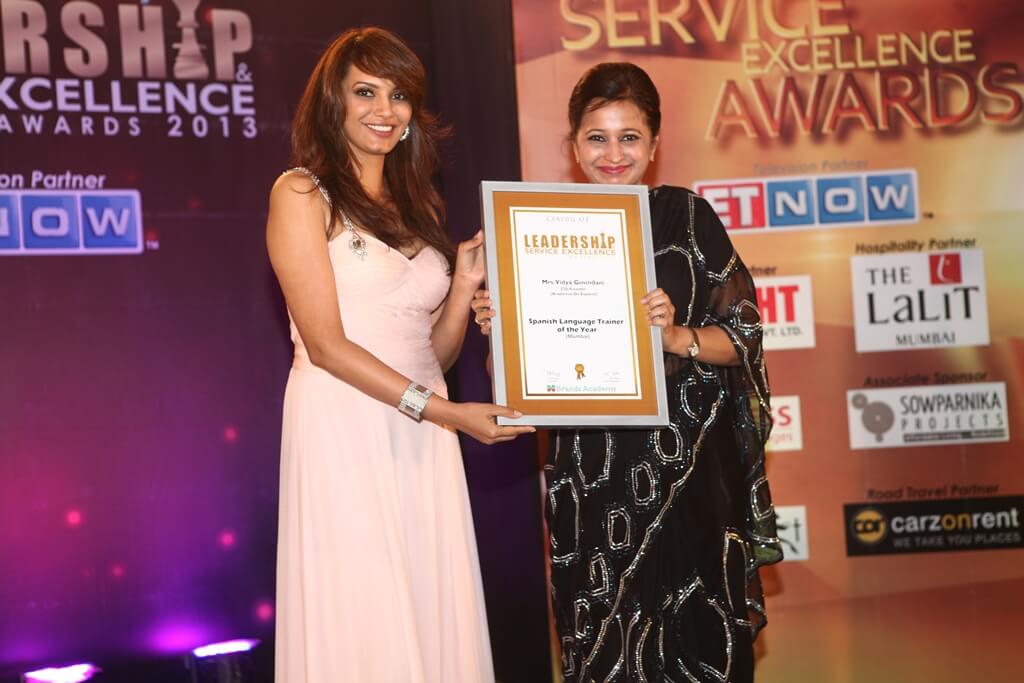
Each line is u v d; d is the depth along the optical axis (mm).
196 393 4164
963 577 4059
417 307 2514
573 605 2666
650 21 3996
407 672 2410
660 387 2467
